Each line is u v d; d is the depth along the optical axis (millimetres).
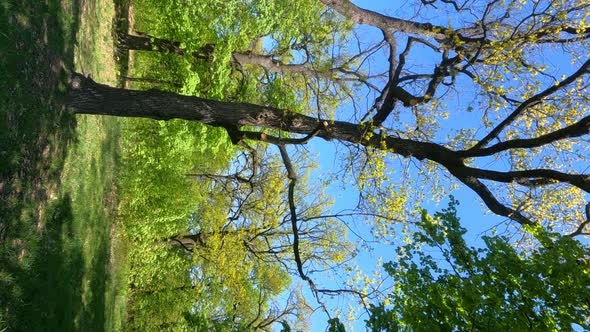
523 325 5324
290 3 11227
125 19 14453
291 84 13328
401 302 5879
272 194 14484
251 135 8445
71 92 8008
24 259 6832
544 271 5301
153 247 15820
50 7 7965
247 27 11453
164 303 17109
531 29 8039
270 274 17062
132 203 13820
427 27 10008
